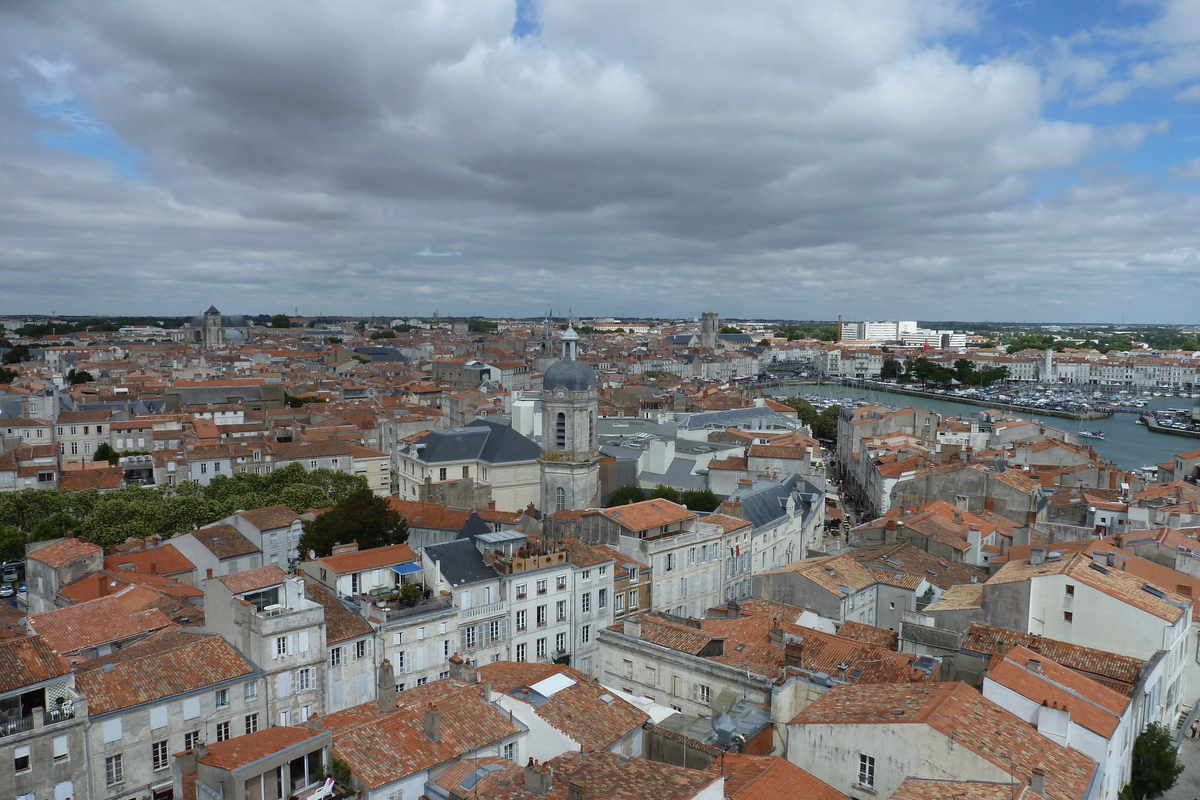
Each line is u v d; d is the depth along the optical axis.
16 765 67.88
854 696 61.59
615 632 84.62
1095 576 82.25
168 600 108.69
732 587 141.25
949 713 54.66
